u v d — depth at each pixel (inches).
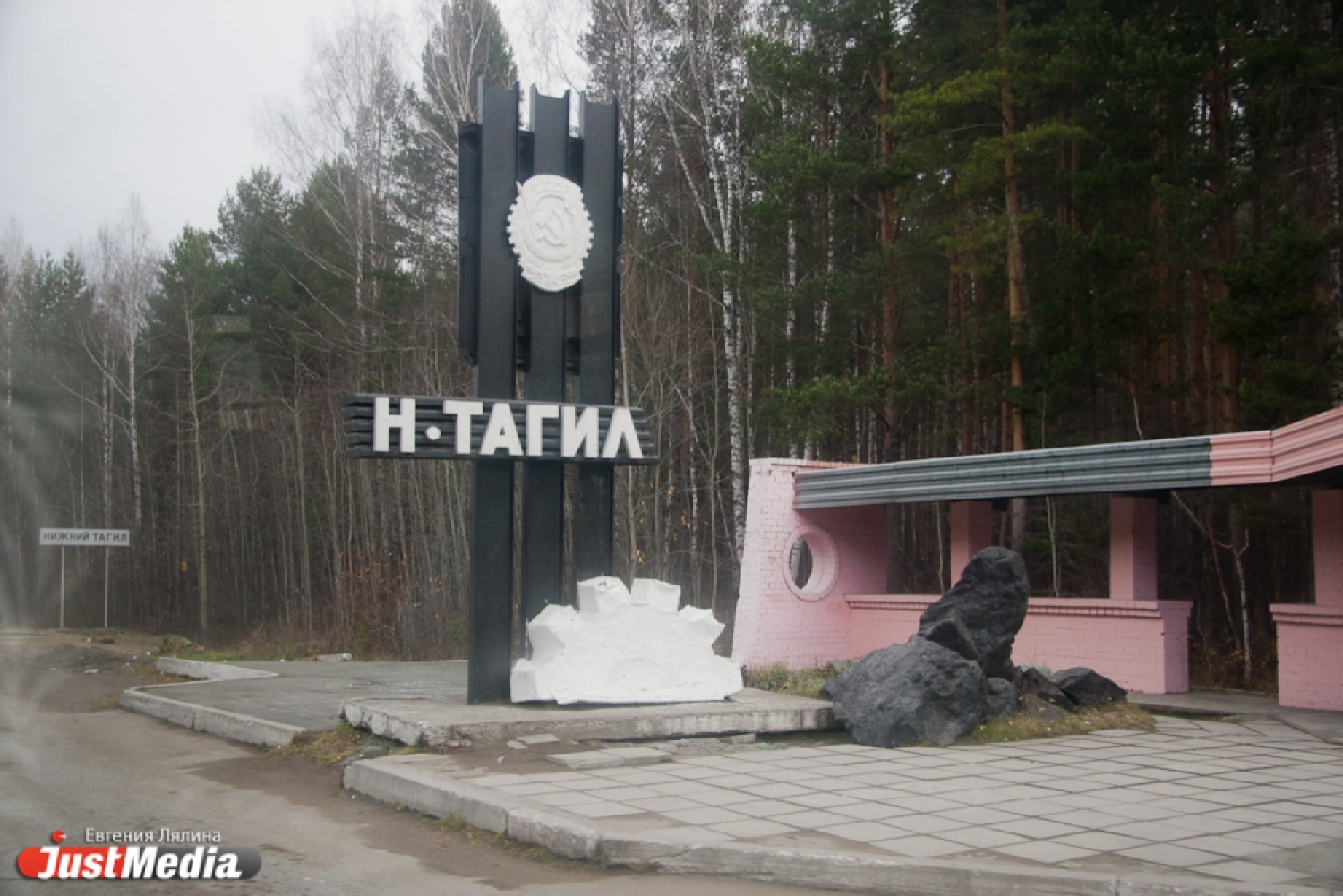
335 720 490.3
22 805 338.6
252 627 1457.9
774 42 929.5
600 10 1122.7
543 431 472.7
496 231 483.5
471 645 455.8
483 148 483.2
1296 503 785.6
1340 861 247.4
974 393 858.8
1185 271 820.6
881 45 930.1
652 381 1079.6
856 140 934.4
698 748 410.3
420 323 1231.5
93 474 1462.8
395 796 334.6
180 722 532.1
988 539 673.0
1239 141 823.7
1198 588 883.4
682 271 1208.2
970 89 778.8
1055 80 772.0
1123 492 581.0
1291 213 784.3
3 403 1423.5
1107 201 808.3
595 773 347.9
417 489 1200.2
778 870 247.4
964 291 1085.1
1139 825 283.1
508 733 394.3
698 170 1172.5
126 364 1515.7
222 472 1604.3
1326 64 709.3
